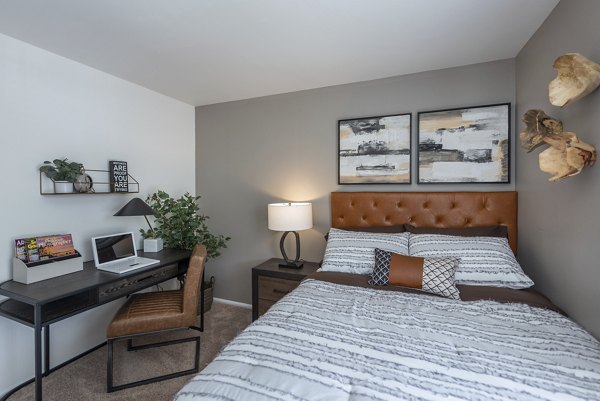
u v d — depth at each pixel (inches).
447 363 40.6
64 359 85.5
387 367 39.8
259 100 123.0
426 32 73.2
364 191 106.2
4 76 72.4
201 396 36.3
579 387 35.7
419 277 71.6
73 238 88.3
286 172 119.1
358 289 71.2
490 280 72.6
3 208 72.4
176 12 63.9
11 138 73.8
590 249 52.4
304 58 87.6
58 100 83.8
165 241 113.0
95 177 93.9
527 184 80.0
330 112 111.0
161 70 95.7
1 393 72.0
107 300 76.2
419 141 98.1
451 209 93.3
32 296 62.7
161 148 118.6
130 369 81.5
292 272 100.0
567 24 58.1
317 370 39.3
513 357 42.1
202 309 103.8
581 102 53.9
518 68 84.8
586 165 51.5
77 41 76.2
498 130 89.1
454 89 94.0
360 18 66.9
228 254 130.3
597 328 50.6
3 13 63.4
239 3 60.9
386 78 102.3
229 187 129.8
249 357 42.8
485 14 65.6
